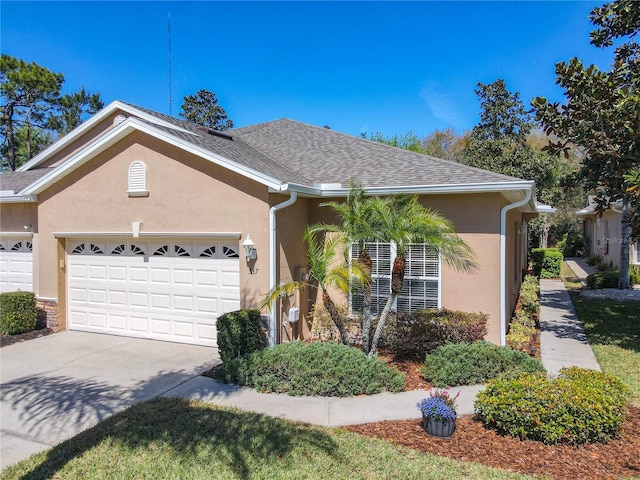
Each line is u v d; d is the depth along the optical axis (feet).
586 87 29.99
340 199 36.06
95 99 126.72
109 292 37.86
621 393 19.44
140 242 36.55
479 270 32.35
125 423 19.86
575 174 38.37
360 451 17.15
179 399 23.11
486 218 31.91
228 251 33.47
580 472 15.75
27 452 17.93
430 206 33.40
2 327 37.29
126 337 37.04
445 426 18.31
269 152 47.78
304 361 24.98
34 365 29.68
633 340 35.09
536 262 78.95
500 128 99.35
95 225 36.91
